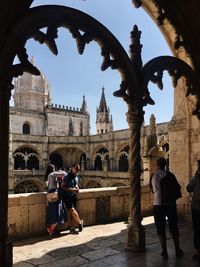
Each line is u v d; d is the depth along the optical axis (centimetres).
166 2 729
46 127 6297
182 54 816
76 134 6838
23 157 5181
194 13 747
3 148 459
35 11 487
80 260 570
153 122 1229
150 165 1184
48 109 6350
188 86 779
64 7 529
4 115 461
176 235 589
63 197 773
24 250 635
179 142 958
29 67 483
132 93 634
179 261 558
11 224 727
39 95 6731
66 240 709
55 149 5419
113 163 4906
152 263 548
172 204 589
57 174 767
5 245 449
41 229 780
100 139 5169
